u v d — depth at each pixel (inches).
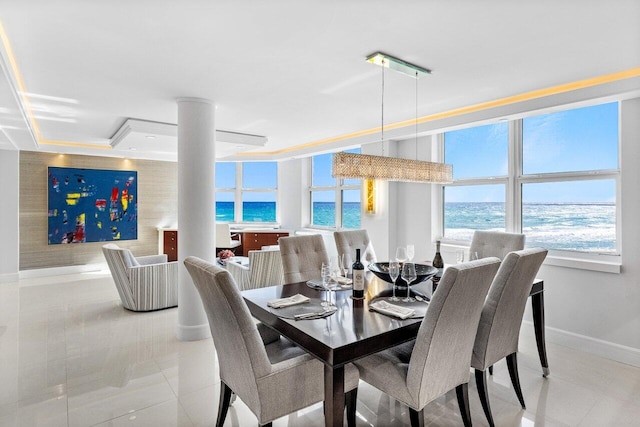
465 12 75.0
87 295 201.3
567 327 134.6
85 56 96.8
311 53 95.7
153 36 85.7
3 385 103.4
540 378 110.1
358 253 94.7
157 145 202.7
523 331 147.1
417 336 71.2
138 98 135.3
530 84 120.6
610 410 93.4
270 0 70.6
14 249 235.9
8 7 72.3
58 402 95.0
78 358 121.4
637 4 71.5
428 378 71.2
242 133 205.2
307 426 87.0
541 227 148.2
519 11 74.5
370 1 70.9
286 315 80.8
